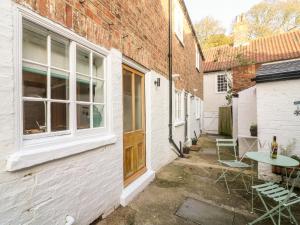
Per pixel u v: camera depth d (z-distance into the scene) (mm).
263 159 3387
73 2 2213
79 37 2303
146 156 4527
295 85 4195
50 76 2043
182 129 7750
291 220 2930
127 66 3654
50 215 1926
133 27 3641
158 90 5125
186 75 8648
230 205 3324
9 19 1569
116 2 3074
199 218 2912
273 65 5414
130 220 2805
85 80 2590
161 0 5277
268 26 20828
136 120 4148
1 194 1509
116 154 3086
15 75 1627
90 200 2500
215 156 7109
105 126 2908
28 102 1870
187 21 8672
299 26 19891
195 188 4012
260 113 4551
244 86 9180
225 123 13656
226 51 17250
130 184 3643
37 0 1792
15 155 1587
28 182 1712
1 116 1516
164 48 5594
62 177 2070
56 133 2107
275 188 2924
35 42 1934
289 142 4227
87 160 2447
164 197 3566
